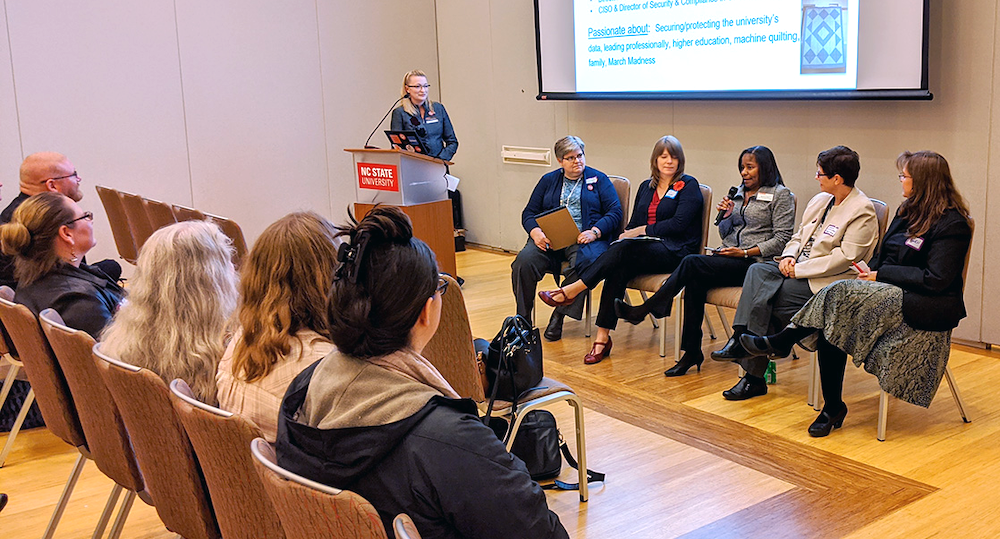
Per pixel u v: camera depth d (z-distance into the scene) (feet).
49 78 21.17
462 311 8.05
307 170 25.07
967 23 13.78
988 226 14.01
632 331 16.34
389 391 4.13
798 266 12.35
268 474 3.98
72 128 21.58
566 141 16.25
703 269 13.38
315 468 4.09
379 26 25.55
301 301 5.74
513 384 8.41
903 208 11.18
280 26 24.09
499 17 23.66
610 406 12.38
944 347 10.77
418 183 18.26
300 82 24.59
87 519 9.56
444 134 21.52
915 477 9.75
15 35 20.70
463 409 4.24
